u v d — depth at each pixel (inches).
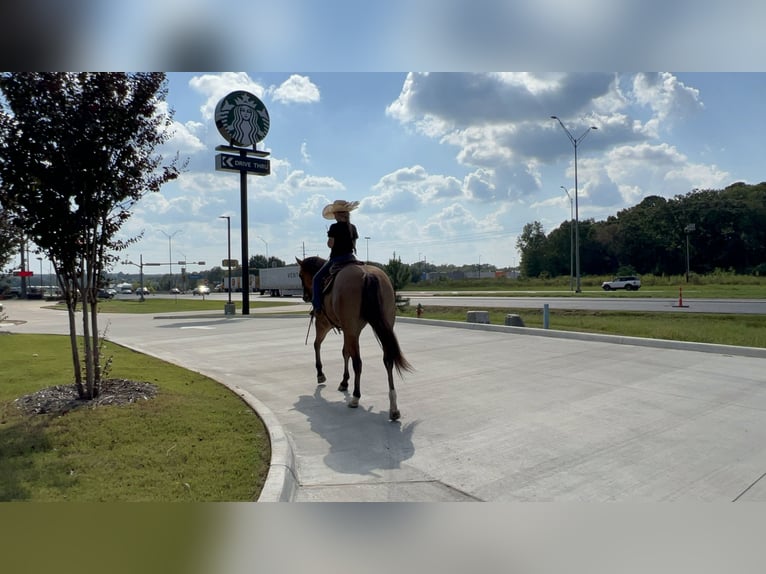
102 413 246.5
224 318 934.4
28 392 298.5
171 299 2315.5
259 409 262.7
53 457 192.5
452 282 3398.1
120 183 275.9
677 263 3366.1
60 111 257.8
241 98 1037.2
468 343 502.9
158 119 290.4
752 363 374.0
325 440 228.1
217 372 387.9
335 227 285.7
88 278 274.8
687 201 3299.7
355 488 177.8
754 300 1165.1
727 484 176.7
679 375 339.6
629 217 3649.1
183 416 247.0
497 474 187.9
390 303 266.1
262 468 184.7
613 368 366.0
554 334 535.8
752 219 3070.9
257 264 4589.1
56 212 258.1
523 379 339.0
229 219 1662.2
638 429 234.7
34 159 254.5
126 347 531.8
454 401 288.8
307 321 812.0
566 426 240.8
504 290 2492.6
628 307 1032.2
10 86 247.9
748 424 239.3
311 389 327.9
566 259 3777.1
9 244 574.9
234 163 1021.8
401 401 291.6
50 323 941.8
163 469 182.4
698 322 700.7
